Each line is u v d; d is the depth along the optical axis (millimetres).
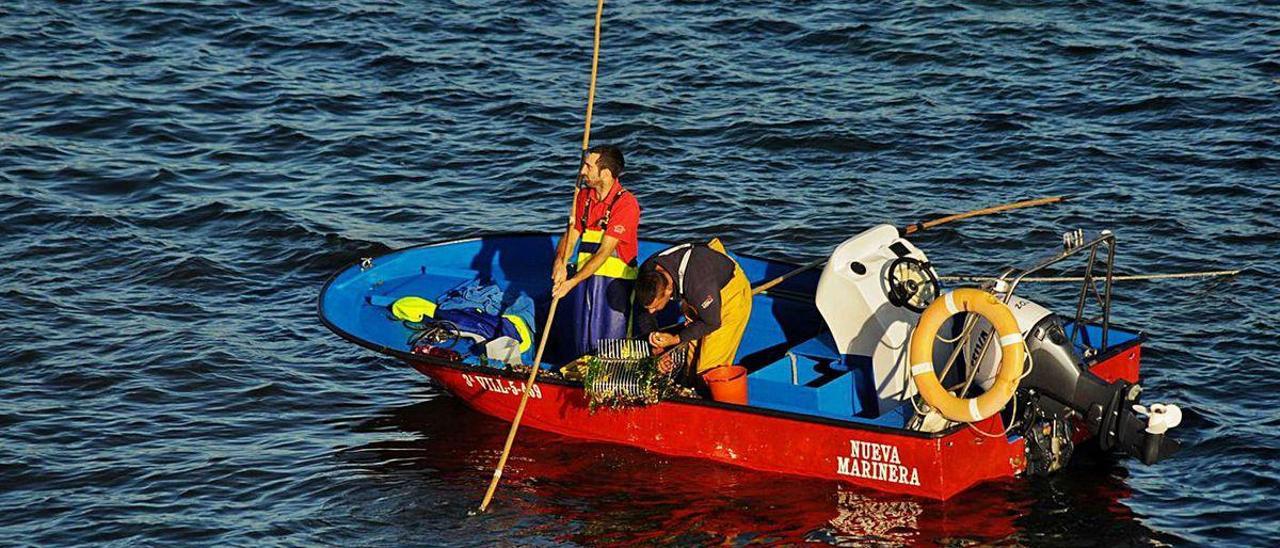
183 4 41781
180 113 34562
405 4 42125
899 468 18625
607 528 18406
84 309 24969
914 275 19734
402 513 18859
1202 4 40781
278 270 26938
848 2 41750
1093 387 18484
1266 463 19531
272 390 22328
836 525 18266
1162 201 29359
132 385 22328
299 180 31078
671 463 20000
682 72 37031
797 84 36250
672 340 19844
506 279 24250
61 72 36812
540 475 19812
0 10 40781
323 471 19938
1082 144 32250
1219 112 33625
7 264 26719
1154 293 25328
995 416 18656
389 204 29969
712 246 20438
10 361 22953
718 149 32594
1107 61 36875
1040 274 26219
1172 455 19078
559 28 40375
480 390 21125
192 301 25516
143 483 19562
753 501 18922
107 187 30469
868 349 19984
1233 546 17719
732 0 42062
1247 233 27719
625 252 20781
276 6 41844
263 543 18125
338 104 35281
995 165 31469
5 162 31469
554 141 33125
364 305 23047
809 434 19016
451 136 33469
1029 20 39875
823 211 29391
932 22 39938
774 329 22406
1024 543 17844
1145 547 17719
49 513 18781
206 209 29406
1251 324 23922
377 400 22172
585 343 21016
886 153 32219
